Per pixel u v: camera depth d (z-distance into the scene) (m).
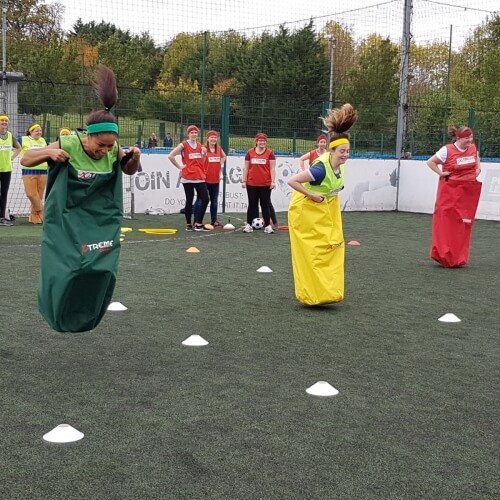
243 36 33.19
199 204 13.09
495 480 3.41
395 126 20.72
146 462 3.50
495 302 7.55
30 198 13.31
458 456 3.67
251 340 5.81
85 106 17.03
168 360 5.20
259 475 3.38
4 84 17.27
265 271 8.95
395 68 31.09
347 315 6.78
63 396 4.41
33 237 11.50
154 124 18.45
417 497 3.21
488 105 29.06
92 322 4.72
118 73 27.92
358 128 20.88
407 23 19.34
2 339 5.59
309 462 3.55
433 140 21.05
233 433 3.89
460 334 6.18
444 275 9.15
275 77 32.09
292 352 5.49
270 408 4.29
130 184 14.72
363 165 18.34
